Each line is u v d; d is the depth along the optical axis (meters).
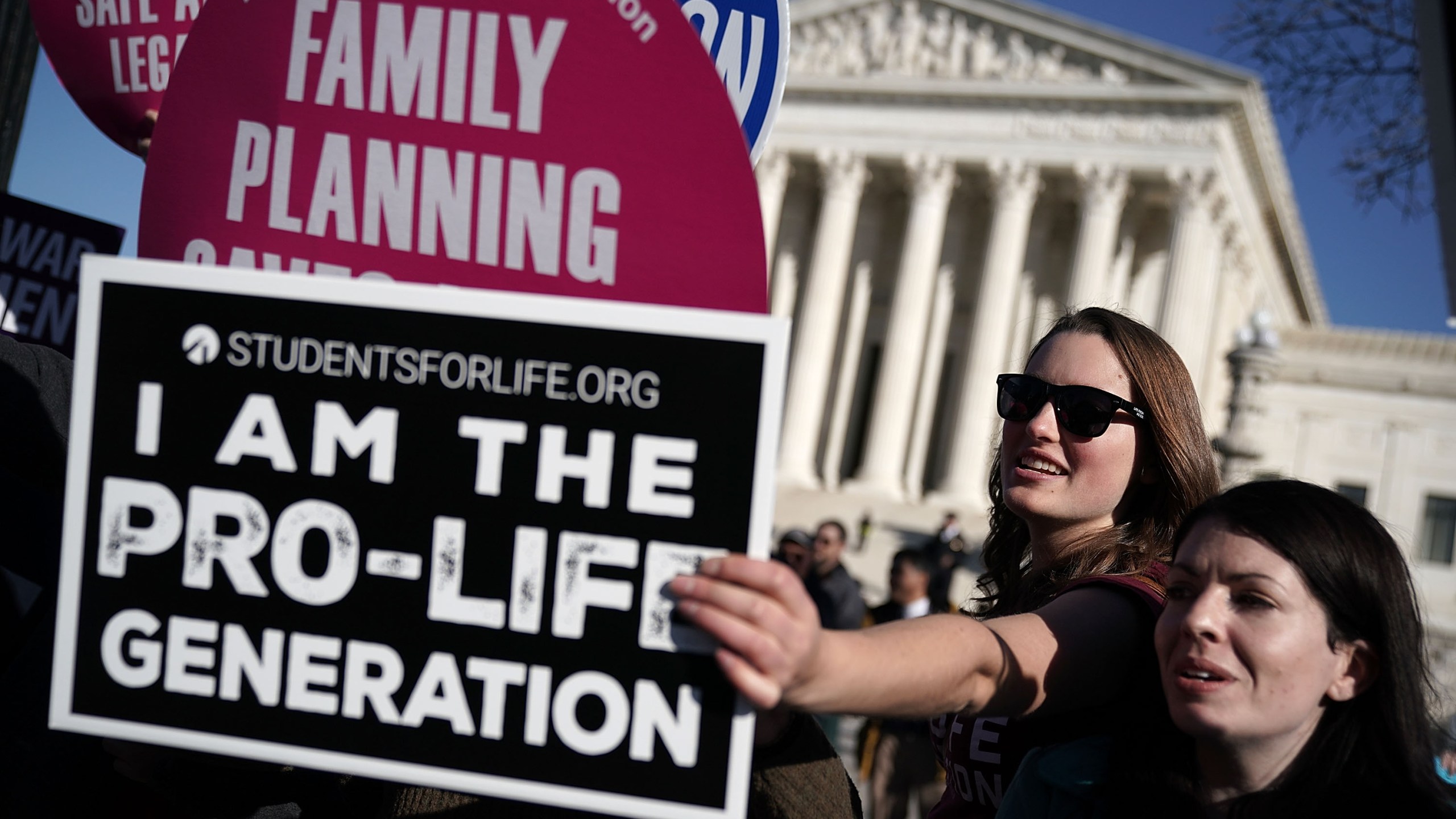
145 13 3.86
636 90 2.26
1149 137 53.19
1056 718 2.80
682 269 2.25
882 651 1.92
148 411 2.20
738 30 3.48
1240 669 2.37
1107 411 3.04
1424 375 63.59
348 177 2.43
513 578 2.07
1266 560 2.38
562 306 2.08
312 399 2.15
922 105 57.03
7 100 7.80
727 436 2.02
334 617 2.13
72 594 2.20
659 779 2.01
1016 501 3.15
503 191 2.34
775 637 1.77
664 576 2.02
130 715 2.18
